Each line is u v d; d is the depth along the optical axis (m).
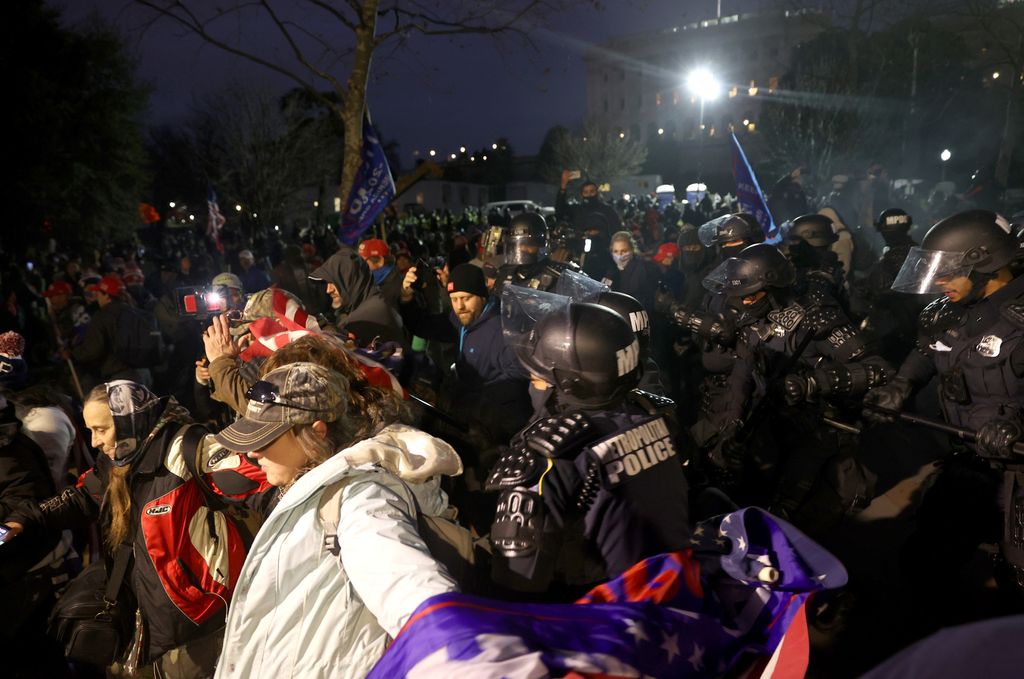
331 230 27.89
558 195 10.16
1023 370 3.37
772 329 4.20
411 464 2.21
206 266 16.69
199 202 42.28
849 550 4.96
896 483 6.01
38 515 3.46
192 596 3.04
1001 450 3.21
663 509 2.07
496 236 6.95
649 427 2.13
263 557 2.15
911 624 4.10
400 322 5.36
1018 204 21.48
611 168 60.53
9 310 11.70
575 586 2.07
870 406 3.88
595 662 1.71
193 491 3.04
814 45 41.28
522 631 1.73
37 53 27.56
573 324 2.16
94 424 3.01
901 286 3.58
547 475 2.01
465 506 3.90
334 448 2.29
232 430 2.25
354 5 9.27
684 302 7.17
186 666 3.12
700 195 29.00
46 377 10.15
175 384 8.04
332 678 2.07
